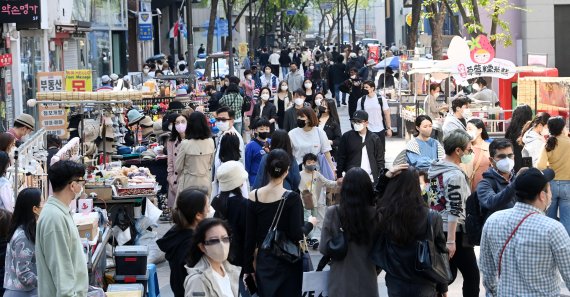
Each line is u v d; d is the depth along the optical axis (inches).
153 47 2989.7
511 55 1905.8
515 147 756.0
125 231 685.9
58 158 610.9
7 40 1203.9
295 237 478.6
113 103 824.3
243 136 1384.1
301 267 480.7
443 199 515.8
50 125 906.1
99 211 609.0
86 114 989.2
